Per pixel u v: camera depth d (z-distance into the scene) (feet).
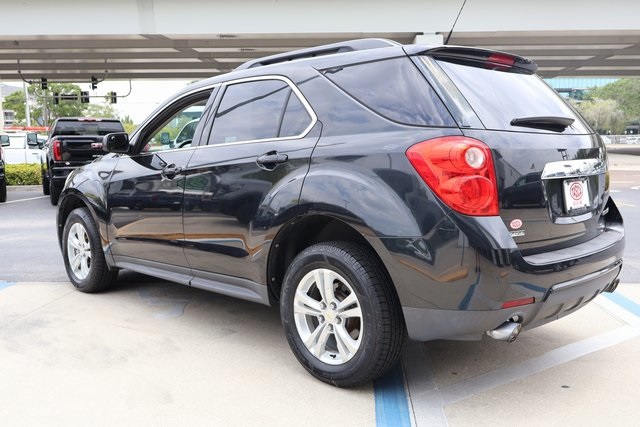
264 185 11.12
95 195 15.66
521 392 10.14
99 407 9.71
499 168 8.89
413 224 8.96
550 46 91.91
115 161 15.64
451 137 8.89
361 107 10.21
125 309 15.17
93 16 63.26
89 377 10.89
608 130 300.81
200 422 9.21
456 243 8.65
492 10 60.95
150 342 12.72
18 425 9.12
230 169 11.85
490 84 10.34
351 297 9.87
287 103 11.44
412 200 9.01
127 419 9.31
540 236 9.48
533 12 60.85
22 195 50.60
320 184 10.03
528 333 13.11
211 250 12.41
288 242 11.26
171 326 13.80
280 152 10.98
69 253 17.15
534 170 9.36
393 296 9.63
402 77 9.91
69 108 234.17
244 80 12.63
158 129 14.84
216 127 12.85
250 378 10.84
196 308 15.28
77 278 16.96
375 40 11.05
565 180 10.00
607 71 136.36
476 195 8.64
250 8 62.49
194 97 13.94
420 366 11.35
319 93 10.94
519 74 11.43
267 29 62.75
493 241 8.57
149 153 14.56
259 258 11.23
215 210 12.14
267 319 14.35
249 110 12.22
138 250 14.66
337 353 10.50
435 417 9.30
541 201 9.46
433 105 9.37
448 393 10.16
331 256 9.95
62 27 63.46
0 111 97.30
